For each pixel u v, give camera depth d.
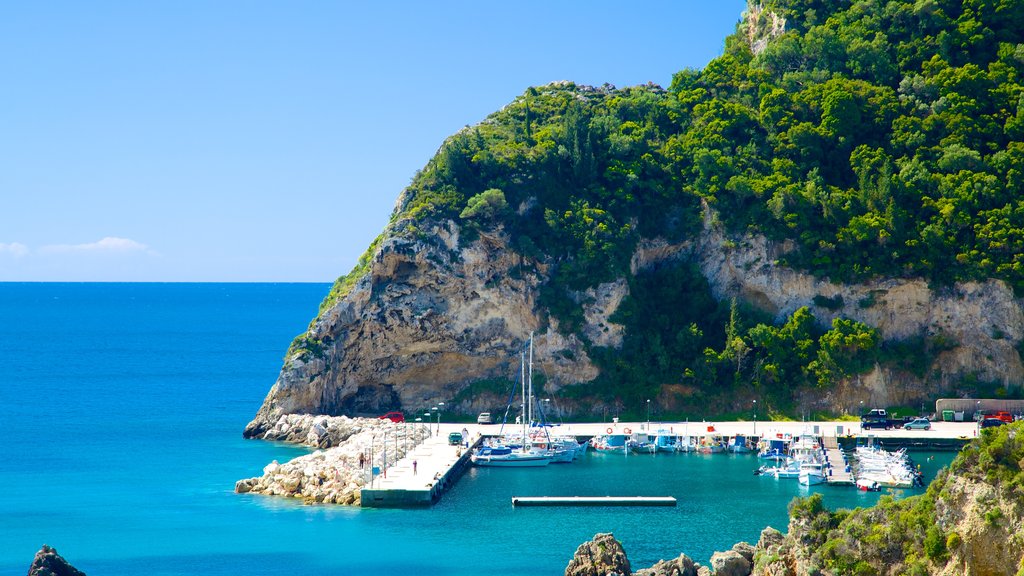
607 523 131.25
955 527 85.38
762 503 140.50
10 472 162.62
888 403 199.00
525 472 161.25
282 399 197.88
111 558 119.50
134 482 155.25
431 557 119.00
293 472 149.50
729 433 181.88
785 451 172.75
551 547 122.00
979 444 87.19
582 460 171.00
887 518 92.00
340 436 183.75
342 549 122.00
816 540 94.31
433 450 167.75
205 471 163.25
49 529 130.62
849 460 167.12
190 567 116.50
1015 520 82.12
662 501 140.25
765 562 99.06
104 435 196.75
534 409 199.38
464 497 144.38
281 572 114.94
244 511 137.88
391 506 139.62
